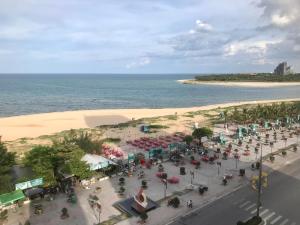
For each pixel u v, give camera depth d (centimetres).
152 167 6344
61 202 4762
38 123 11881
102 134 9525
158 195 5038
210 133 7856
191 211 4528
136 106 18812
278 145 8144
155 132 9912
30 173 5178
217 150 7375
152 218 4312
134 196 4662
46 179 4919
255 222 4122
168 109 16100
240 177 5838
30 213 4428
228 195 5072
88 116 13612
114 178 5722
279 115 11888
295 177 5894
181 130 10269
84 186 5275
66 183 5241
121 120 12781
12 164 5397
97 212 4462
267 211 4578
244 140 8569
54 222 4191
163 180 5494
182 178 5778
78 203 4738
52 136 9338
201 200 4881
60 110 16625
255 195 5081
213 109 15312
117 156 7044
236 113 12162
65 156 5297
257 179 4681
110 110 15500
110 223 4178
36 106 17900
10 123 11819
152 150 6900
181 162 6575
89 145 6756
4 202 4378
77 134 9394
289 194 5147
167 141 8600
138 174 5928
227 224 4191
